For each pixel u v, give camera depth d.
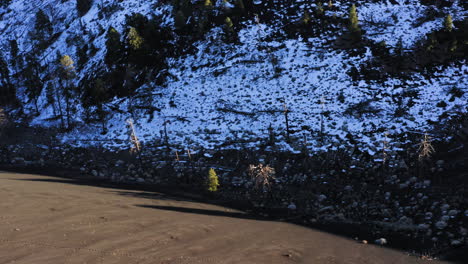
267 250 22.34
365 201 37.34
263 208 38.25
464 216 30.64
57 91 73.56
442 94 54.75
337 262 21.41
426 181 38.22
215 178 44.22
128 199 35.38
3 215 23.50
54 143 65.00
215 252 20.86
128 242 20.80
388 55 63.59
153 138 60.72
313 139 51.56
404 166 41.94
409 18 72.50
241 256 20.50
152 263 17.84
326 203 38.34
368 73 61.66
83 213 26.23
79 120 71.06
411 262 22.89
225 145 55.00
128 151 58.56
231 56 73.06
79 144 63.81
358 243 26.86
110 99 73.06
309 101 59.84
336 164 45.66
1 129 68.31
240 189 44.31
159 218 27.62
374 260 22.78
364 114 54.12
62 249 18.59
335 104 57.59
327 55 67.88
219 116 62.41
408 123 50.41
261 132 56.06
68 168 55.00
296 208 37.62
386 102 55.53
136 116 68.19
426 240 27.58
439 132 47.03
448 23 64.19
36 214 24.58
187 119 63.66
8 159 58.97
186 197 41.41
